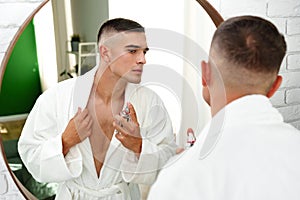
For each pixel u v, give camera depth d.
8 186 0.91
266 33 0.61
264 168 0.57
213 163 0.58
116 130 0.88
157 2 0.88
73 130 0.87
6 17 0.85
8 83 0.83
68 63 0.85
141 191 0.90
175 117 0.91
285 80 1.14
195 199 0.57
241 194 0.56
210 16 0.93
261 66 0.60
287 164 0.57
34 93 0.85
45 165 0.87
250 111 0.60
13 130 0.85
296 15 1.12
